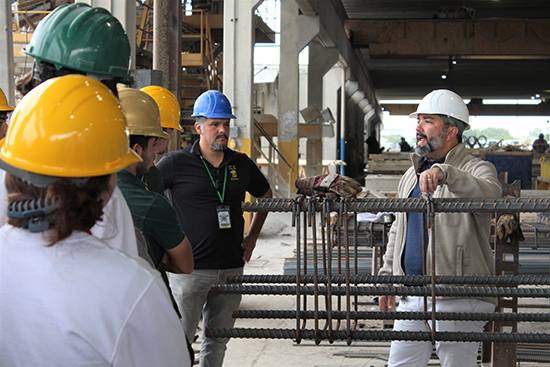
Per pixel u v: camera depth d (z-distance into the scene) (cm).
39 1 1075
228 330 212
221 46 1481
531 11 2255
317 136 1546
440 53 2050
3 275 108
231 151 317
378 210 203
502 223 312
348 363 388
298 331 208
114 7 589
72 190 108
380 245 454
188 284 296
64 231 107
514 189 331
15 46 984
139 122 212
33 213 106
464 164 256
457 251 246
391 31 2061
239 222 312
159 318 112
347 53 1983
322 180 208
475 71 3111
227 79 926
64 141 109
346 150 2530
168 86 635
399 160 1834
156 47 626
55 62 157
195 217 298
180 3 646
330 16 1592
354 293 212
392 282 213
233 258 305
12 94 501
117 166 117
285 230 1040
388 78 3400
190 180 302
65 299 105
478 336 204
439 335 205
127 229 148
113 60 162
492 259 255
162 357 113
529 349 381
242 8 923
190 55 1153
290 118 1375
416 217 263
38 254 108
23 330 106
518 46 2020
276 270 702
